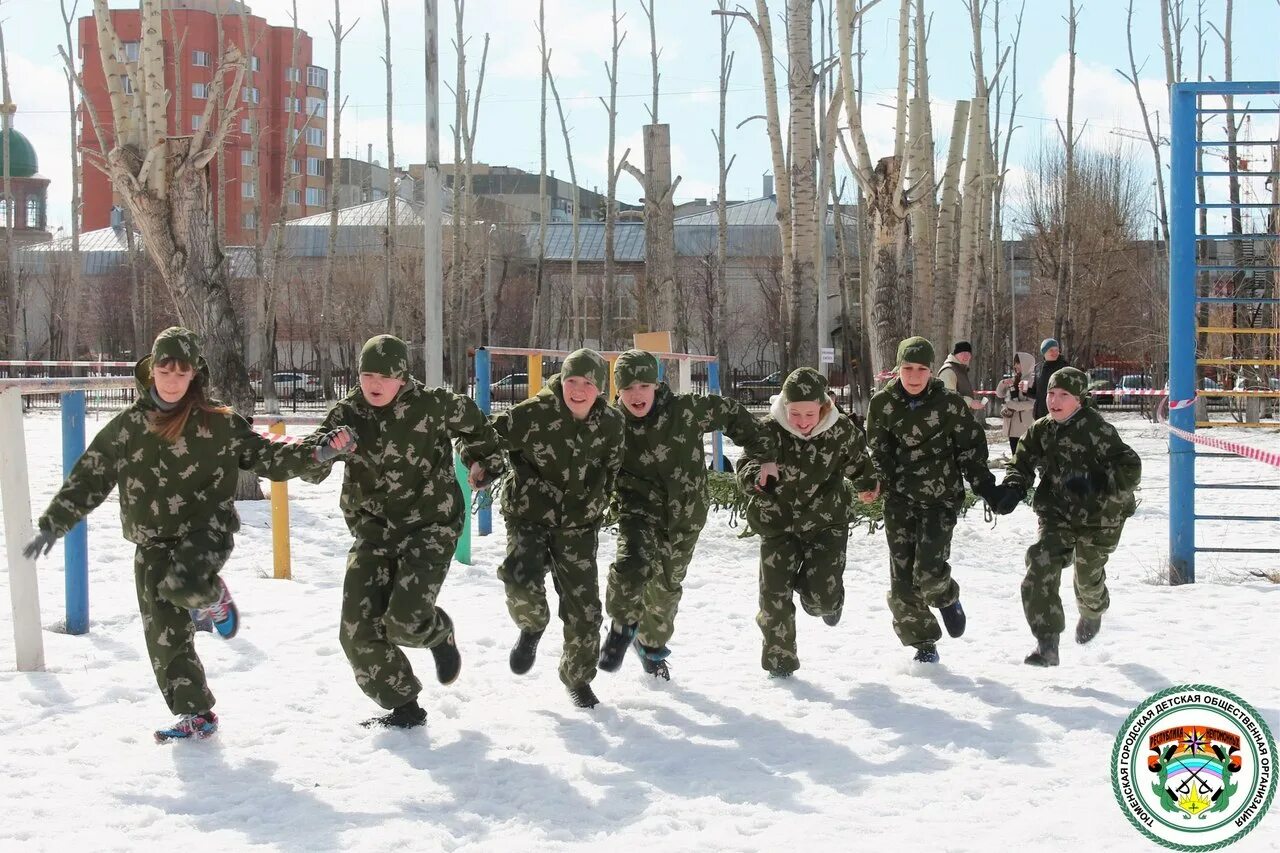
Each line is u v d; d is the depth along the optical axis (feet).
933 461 20.54
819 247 64.34
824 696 19.03
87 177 235.81
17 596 19.56
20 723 16.96
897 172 56.85
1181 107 29.55
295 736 16.61
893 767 15.49
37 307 167.02
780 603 19.90
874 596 27.71
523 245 164.76
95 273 170.09
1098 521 20.07
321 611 24.82
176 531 16.20
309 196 241.96
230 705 18.03
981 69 77.71
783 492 19.65
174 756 15.66
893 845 12.69
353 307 143.95
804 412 19.15
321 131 243.60
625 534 18.90
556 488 18.08
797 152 55.26
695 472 19.04
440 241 32.42
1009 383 58.08
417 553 16.53
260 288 113.60
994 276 116.47
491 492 33.63
